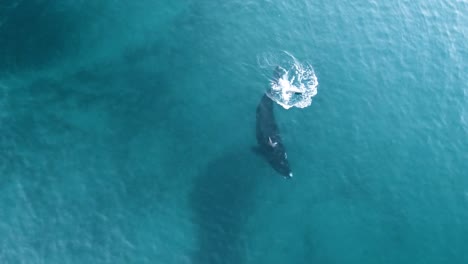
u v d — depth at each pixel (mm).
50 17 48969
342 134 47031
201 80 47688
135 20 51062
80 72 46219
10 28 47219
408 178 46062
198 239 39438
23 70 44969
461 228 44406
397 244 42562
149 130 43906
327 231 42062
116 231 38281
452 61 56781
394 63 54094
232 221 40906
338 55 52594
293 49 51625
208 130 44844
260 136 43469
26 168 39719
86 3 50906
